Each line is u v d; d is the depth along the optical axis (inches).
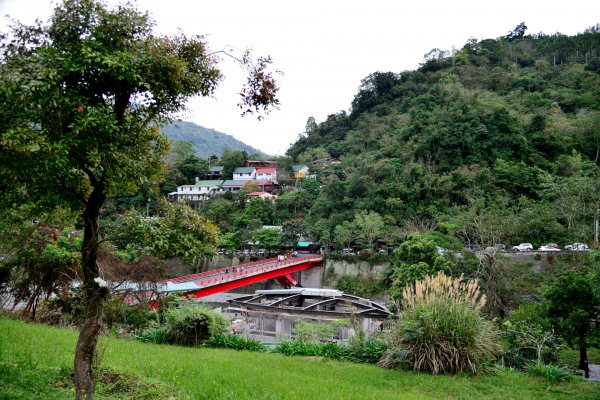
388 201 2036.2
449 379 390.9
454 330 416.8
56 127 169.9
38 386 216.5
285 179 3157.0
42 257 537.0
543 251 1405.0
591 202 1466.5
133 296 636.7
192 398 235.5
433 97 3053.6
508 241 1524.4
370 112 3722.9
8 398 186.2
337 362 448.8
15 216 238.5
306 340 526.3
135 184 216.8
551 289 737.0
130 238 196.2
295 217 2434.8
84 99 179.8
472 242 1593.3
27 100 161.8
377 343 475.2
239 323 752.3
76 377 185.3
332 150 3479.3
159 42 210.8
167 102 218.1
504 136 2314.2
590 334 674.8
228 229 2447.1
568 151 2314.2
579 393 372.5
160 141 230.2
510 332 596.7
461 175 2119.8
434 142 2384.4
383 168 2226.9
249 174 3201.3
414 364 417.1
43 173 172.6
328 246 2139.5
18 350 293.3
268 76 239.9
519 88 3149.6
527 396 359.6
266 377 323.3
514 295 1029.8
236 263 2229.3
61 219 265.3
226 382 287.6
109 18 191.0
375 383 370.6
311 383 323.3
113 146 186.5
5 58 177.5
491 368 423.2
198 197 2950.3
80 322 538.6
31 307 602.9
